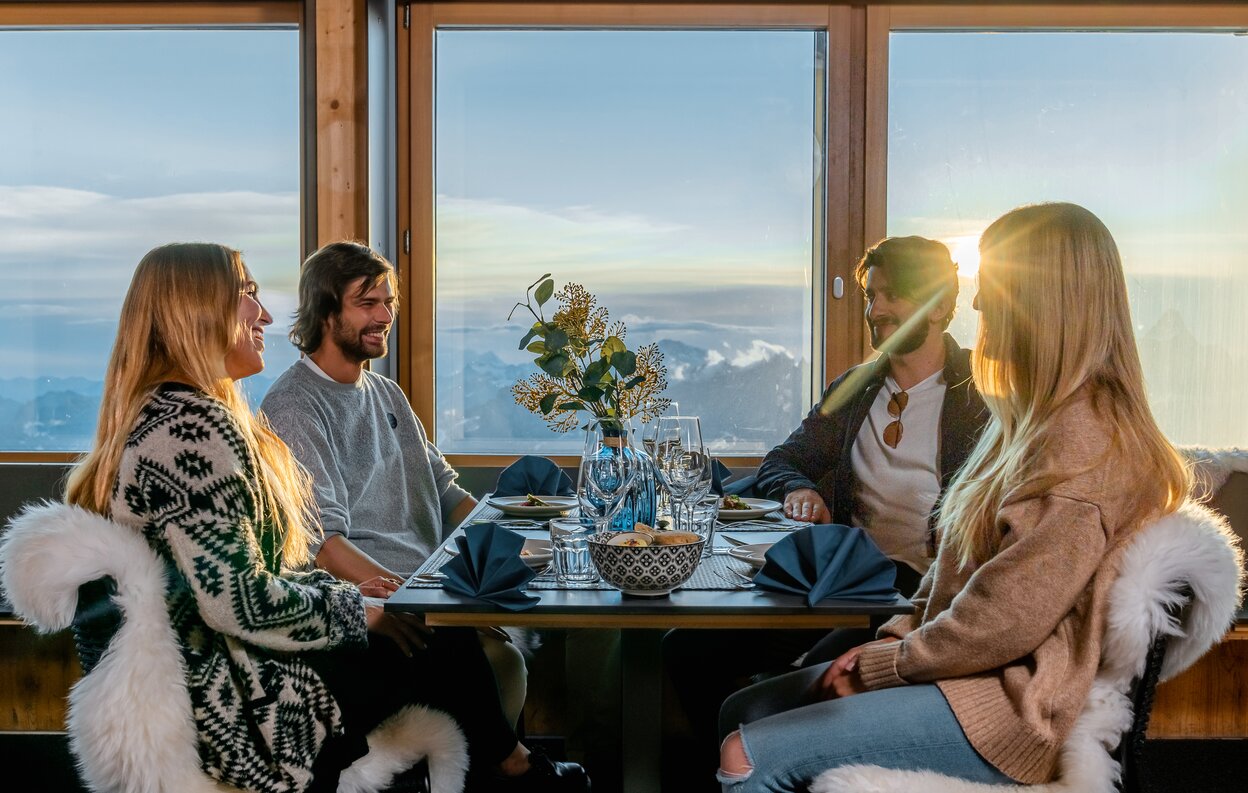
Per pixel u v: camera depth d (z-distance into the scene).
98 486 1.62
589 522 2.17
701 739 2.40
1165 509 1.55
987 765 1.49
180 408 1.60
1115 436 1.53
